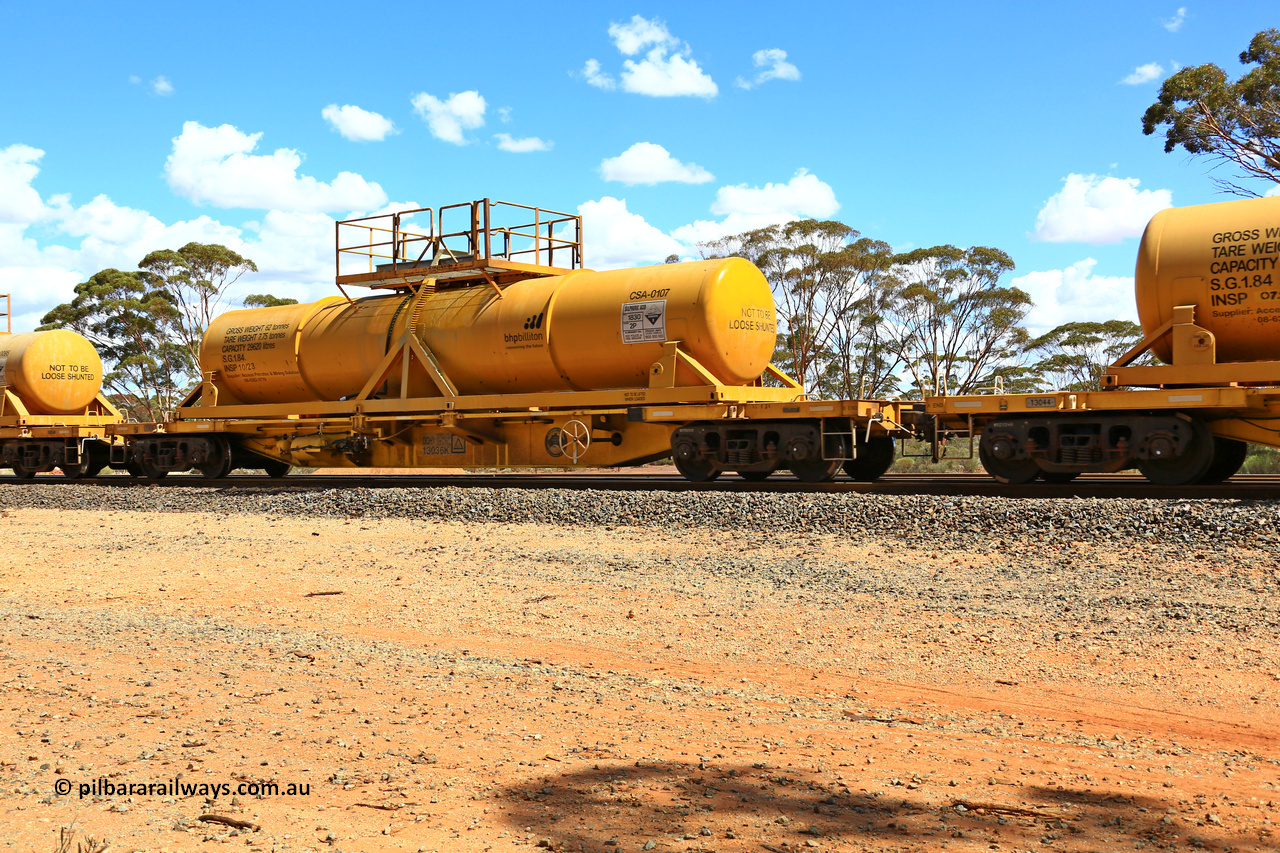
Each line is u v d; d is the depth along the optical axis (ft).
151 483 78.64
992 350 166.91
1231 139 114.52
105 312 184.03
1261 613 26.91
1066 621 27.53
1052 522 38.47
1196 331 43.01
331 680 23.35
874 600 30.83
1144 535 36.17
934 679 23.24
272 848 13.55
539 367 62.85
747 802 15.26
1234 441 48.67
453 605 32.71
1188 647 24.67
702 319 56.85
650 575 35.99
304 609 32.83
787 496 46.65
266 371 75.77
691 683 23.25
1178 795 15.72
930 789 15.93
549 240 68.49
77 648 27.09
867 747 18.31
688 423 59.11
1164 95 117.70
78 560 44.88
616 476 75.10
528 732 19.16
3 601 35.50
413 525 51.67
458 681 23.27
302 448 74.49
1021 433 47.85
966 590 31.35
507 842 13.73
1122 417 45.27
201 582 38.29
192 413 78.64
